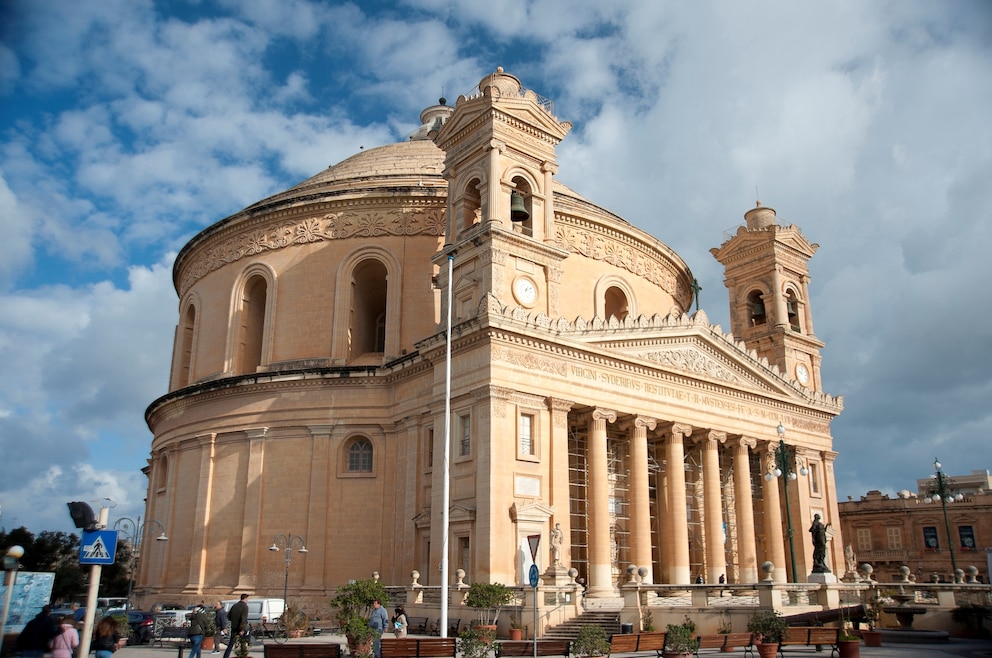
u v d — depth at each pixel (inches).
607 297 2194.9
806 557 2020.2
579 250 2076.8
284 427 1841.8
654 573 1845.5
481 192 1664.6
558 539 1396.4
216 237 2187.5
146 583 2122.3
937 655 1056.8
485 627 1106.7
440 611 1296.8
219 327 2106.3
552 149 1758.1
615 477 1801.2
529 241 1631.4
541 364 1544.0
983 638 1357.0
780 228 2356.1
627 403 1673.2
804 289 2405.3
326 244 1996.8
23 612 1063.0
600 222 2118.6
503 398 1461.6
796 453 2085.4
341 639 1398.9
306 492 1788.9
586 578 1723.7
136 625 1453.0
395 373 1769.2
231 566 1815.9
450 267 1380.4
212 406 1968.5
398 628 1253.7
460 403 1520.7
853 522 3348.9
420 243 1957.4
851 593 1488.7
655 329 1750.7
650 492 1897.1
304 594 1712.6
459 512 1443.2
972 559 3026.6
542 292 1646.2
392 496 1734.7
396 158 2329.0
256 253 2078.0
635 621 1285.7
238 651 1014.4
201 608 1147.3
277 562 1764.3
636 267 2217.0
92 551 705.0
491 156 1648.6
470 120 1720.0
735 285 2429.9
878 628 1390.3
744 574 1841.8
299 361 1924.2
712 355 1899.6
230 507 1855.3
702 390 1852.9
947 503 3122.5
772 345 2298.2
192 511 1931.6
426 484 1628.9
